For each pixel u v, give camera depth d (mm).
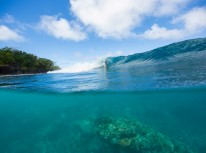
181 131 8820
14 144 8297
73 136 8312
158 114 11250
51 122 10156
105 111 11180
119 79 14227
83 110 11945
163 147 6977
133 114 10766
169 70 14672
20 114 12883
